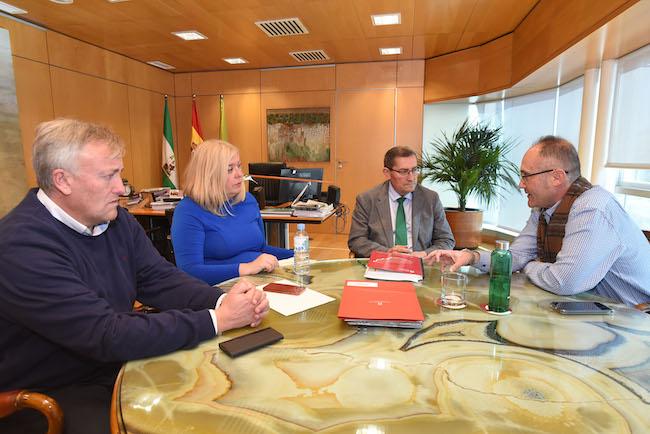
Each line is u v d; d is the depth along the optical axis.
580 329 0.99
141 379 0.77
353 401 0.69
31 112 4.43
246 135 6.64
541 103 4.91
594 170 3.58
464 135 4.94
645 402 0.68
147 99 6.21
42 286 0.88
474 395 0.70
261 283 1.39
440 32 4.67
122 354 0.85
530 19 4.04
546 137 1.58
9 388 1.00
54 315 0.87
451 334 0.96
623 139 3.29
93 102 5.21
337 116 6.28
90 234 1.09
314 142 6.40
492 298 1.11
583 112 3.77
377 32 4.66
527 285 1.38
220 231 1.79
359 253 2.26
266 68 6.42
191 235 1.71
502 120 5.76
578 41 2.94
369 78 6.09
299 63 6.16
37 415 0.96
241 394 0.71
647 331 0.97
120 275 1.17
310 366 0.81
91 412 0.96
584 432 0.60
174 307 1.21
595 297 1.25
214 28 4.49
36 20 4.30
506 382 0.74
